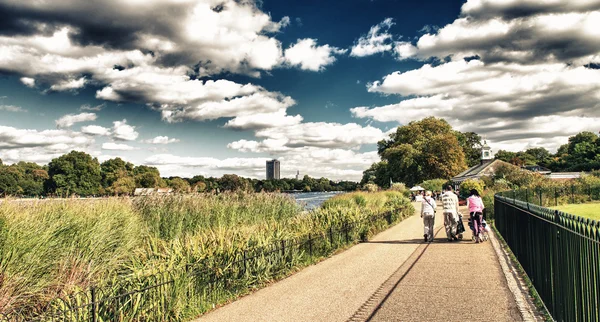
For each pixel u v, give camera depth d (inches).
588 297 157.6
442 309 239.0
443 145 2832.2
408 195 2041.1
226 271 299.1
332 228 477.7
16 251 242.1
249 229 386.0
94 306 210.7
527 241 313.6
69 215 325.7
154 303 238.2
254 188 705.0
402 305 249.4
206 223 512.4
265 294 296.8
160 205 517.7
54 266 264.7
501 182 1781.5
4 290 223.6
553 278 216.4
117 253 324.8
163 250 319.3
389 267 366.6
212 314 257.0
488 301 252.2
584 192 1295.5
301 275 352.5
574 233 174.6
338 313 242.2
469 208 524.7
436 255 420.8
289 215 647.8
